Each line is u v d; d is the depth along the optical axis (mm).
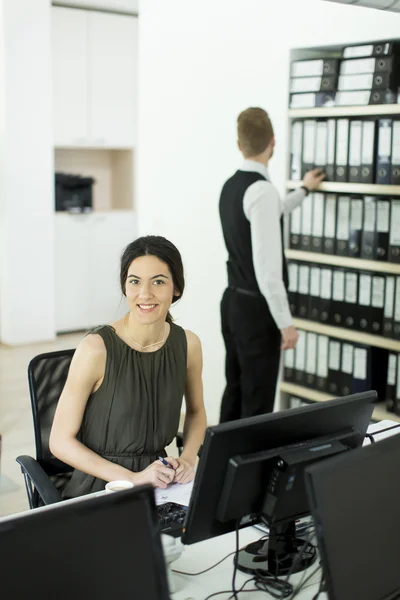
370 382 3664
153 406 2291
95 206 7348
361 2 2715
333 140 3621
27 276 6371
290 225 3906
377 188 3445
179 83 4391
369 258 3566
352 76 3488
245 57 3984
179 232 4543
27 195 6258
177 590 1705
